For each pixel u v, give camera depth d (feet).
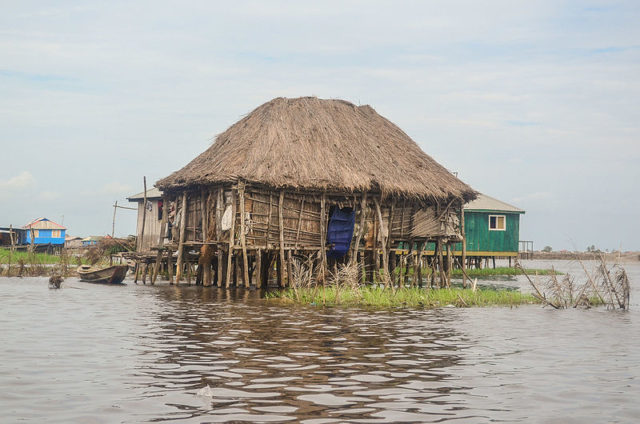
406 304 82.23
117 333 54.65
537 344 52.19
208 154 112.37
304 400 33.09
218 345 48.98
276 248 100.48
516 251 176.24
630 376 40.19
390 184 102.27
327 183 99.04
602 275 84.33
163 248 113.29
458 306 81.05
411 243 116.06
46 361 42.19
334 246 104.27
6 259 168.45
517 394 35.27
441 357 45.65
